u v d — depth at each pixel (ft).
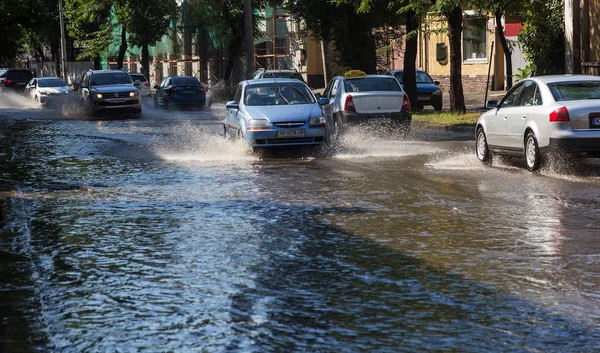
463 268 28.04
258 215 38.93
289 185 49.47
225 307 23.48
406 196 44.47
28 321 22.33
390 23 141.59
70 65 279.28
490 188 47.16
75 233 35.14
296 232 34.68
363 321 22.02
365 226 35.88
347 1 124.98
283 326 21.61
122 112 134.62
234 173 55.98
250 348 19.85
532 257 29.63
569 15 107.24
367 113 81.20
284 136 67.56
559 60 119.75
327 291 25.16
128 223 37.29
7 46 168.35
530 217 37.65
